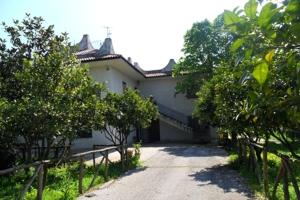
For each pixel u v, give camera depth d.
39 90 8.60
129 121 14.48
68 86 9.19
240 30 1.36
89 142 22.92
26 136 8.95
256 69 1.42
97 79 24.09
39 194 7.32
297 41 1.35
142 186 9.89
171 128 31.02
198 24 27.05
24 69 8.98
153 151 20.14
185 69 28.02
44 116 8.22
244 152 12.18
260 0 1.30
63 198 8.13
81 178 9.09
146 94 32.38
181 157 16.92
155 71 34.69
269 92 1.96
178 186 9.69
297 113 2.12
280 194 7.44
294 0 1.21
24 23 12.19
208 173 11.81
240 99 8.02
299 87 1.55
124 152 13.44
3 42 11.91
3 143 9.11
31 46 12.09
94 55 25.75
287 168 5.70
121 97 14.62
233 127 9.54
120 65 24.44
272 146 17.38
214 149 20.75
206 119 13.85
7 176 10.70
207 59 26.84
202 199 8.05
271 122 4.05
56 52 9.65
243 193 8.48
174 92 31.75
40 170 7.38
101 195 8.85
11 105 8.26
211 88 13.73
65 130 8.89
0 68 11.56
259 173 9.09
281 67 1.58
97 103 9.91
